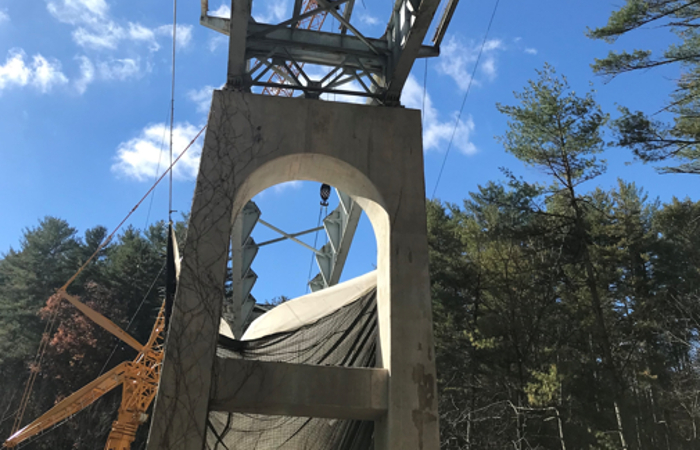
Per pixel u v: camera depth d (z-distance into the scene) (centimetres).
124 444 2495
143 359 2780
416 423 785
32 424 2491
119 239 5069
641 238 2709
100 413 3531
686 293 2414
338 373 818
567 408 1794
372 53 1054
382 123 972
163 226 5062
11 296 4341
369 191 955
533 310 2139
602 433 1602
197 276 801
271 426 1055
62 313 4031
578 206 2358
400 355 823
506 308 2164
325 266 1583
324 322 1074
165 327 1111
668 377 2130
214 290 798
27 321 4091
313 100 962
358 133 955
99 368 3875
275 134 921
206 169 872
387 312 862
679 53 1802
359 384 815
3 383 3697
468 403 1972
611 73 1870
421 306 859
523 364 1998
